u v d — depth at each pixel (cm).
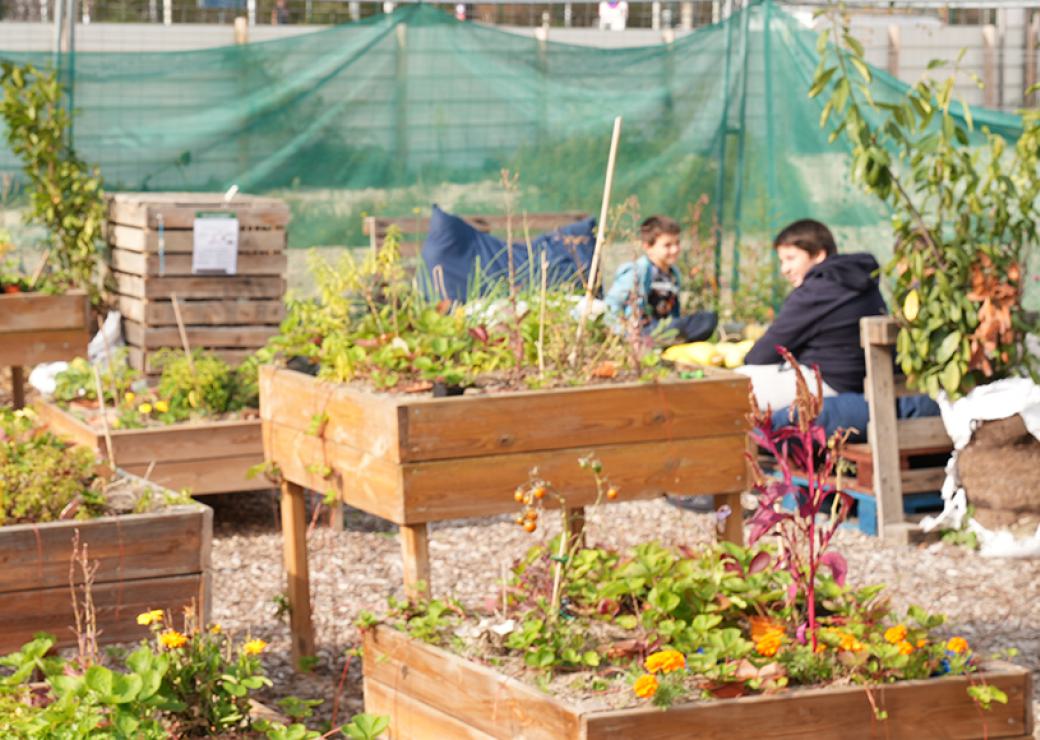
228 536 714
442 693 392
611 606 411
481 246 963
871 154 719
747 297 1124
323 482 497
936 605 610
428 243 966
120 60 1055
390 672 411
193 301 884
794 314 748
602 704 354
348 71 1110
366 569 656
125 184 1062
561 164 1167
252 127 1089
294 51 1096
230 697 387
